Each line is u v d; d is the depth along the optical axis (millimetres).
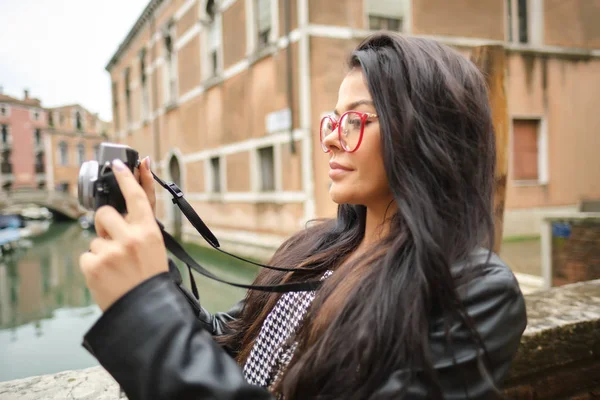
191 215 723
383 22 8492
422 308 534
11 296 9266
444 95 603
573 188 10125
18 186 38031
